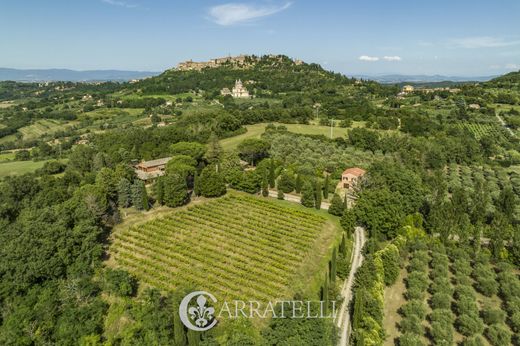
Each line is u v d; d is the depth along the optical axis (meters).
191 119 174.38
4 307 55.09
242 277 62.78
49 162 133.00
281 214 88.69
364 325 51.41
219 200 95.94
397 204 83.31
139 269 64.38
